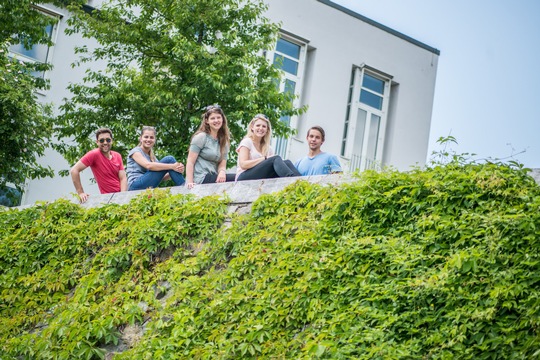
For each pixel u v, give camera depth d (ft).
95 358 36.17
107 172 44.86
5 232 44.01
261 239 36.42
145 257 38.96
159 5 67.51
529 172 33.55
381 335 29.66
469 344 28.53
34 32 69.26
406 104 95.81
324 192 36.09
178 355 33.63
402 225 33.55
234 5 67.36
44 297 40.16
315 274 32.89
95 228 41.63
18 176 64.34
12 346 37.47
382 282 31.63
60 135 66.90
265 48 67.51
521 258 29.76
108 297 37.70
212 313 34.24
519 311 28.50
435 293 30.01
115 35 66.85
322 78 89.81
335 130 90.22
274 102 65.98
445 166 34.55
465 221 31.96
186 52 64.34
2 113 63.36
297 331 32.24
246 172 40.42
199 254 37.58
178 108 64.59
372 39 93.81
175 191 41.75
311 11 89.61
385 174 35.24
